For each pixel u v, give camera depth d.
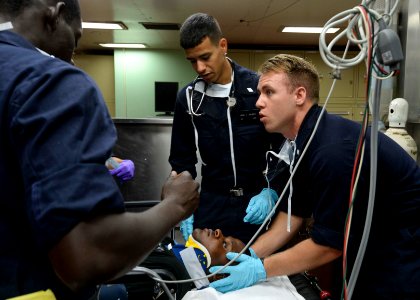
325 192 0.96
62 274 0.48
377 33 0.67
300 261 1.07
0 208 0.54
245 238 1.55
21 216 0.55
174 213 0.63
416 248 1.00
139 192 1.85
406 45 1.88
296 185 1.22
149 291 1.14
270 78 1.08
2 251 0.54
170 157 1.78
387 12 0.69
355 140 0.95
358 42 0.69
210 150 1.60
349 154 0.94
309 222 1.49
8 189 0.53
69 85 0.54
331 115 1.06
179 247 1.38
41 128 0.49
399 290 0.99
